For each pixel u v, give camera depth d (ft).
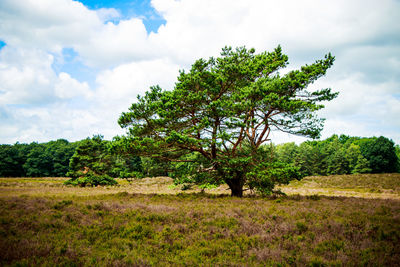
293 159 281.13
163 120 50.83
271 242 25.11
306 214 34.63
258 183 53.93
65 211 34.09
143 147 49.55
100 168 135.23
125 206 39.06
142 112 51.29
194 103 51.44
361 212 36.42
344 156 265.34
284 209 38.24
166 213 34.58
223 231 28.37
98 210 36.27
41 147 321.52
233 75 54.44
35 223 27.86
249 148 60.18
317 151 284.20
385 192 119.65
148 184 167.02
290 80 50.55
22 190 98.99
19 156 288.51
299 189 143.43
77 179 132.46
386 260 20.04
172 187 58.18
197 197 53.88
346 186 162.30
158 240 25.58
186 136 46.83
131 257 20.61
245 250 23.26
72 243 23.18
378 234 26.58
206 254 22.67
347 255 21.70
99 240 24.89
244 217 33.12
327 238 25.66
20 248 20.44
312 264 19.62
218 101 49.39
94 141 139.74
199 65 57.21
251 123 56.85
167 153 57.67
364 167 252.83
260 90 49.37
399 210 38.37
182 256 21.93
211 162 55.62
